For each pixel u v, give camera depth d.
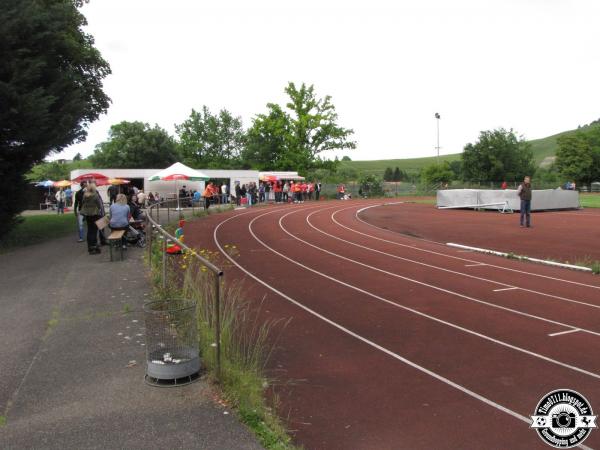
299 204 39.78
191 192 39.69
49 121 16.36
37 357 5.87
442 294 10.12
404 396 5.37
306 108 59.97
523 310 8.89
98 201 13.27
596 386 5.64
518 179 58.38
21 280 10.11
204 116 86.38
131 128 74.19
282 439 4.22
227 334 5.97
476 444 4.37
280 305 9.23
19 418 4.42
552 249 16.17
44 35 16.47
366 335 7.50
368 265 13.41
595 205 37.28
